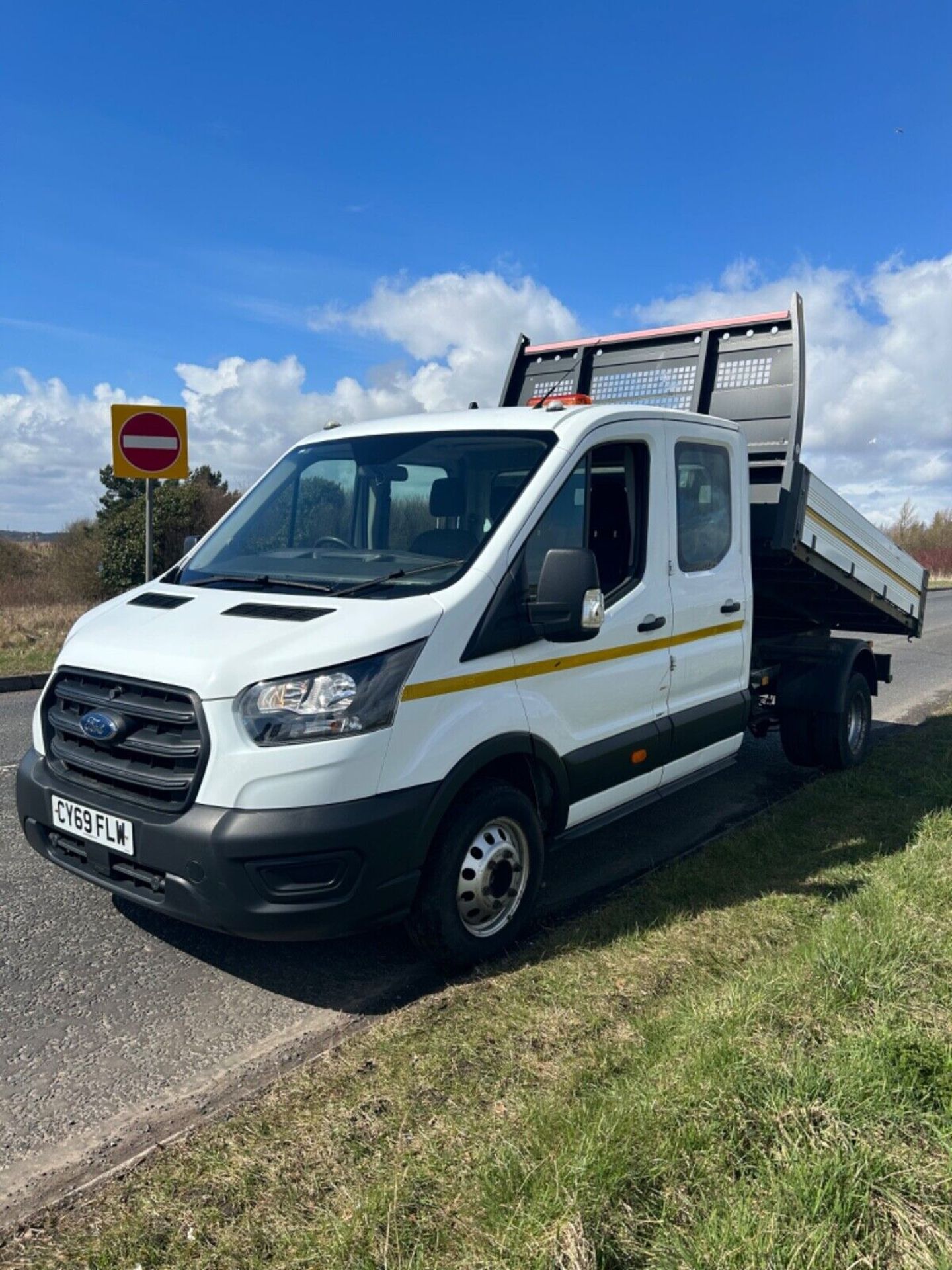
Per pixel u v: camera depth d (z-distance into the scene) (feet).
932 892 14.69
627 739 16.08
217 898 11.23
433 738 12.26
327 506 15.99
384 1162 8.96
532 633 13.73
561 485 14.64
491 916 13.51
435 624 12.38
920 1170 8.43
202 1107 10.37
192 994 12.86
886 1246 7.73
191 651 11.98
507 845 13.53
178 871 11.41
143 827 11.66
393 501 15.35
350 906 11.62
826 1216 7.90
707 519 18.62
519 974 12.88
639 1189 8.16
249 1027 12.07
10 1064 11.21
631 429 16.28
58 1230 8.38
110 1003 12.60
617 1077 10.15
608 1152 8.40
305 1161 9.05
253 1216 8.31
